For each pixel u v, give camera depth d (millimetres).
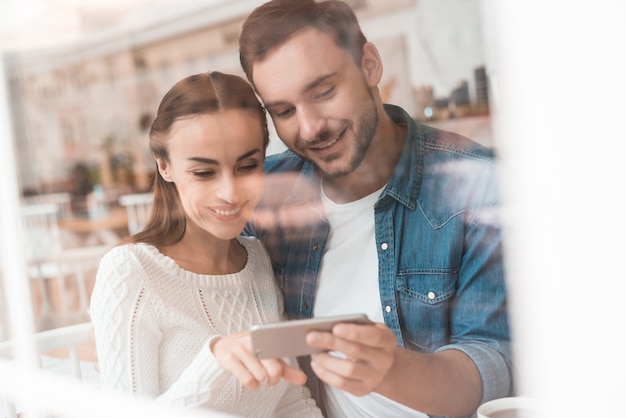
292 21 969
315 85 979
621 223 450
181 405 918
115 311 1000
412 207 982
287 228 1118
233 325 1048
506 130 494
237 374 870
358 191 1034
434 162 937
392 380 847
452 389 862
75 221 1250
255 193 1066
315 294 1100
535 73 468
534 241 494
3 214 1338
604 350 469
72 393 1159
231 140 1027
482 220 902
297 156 1079
